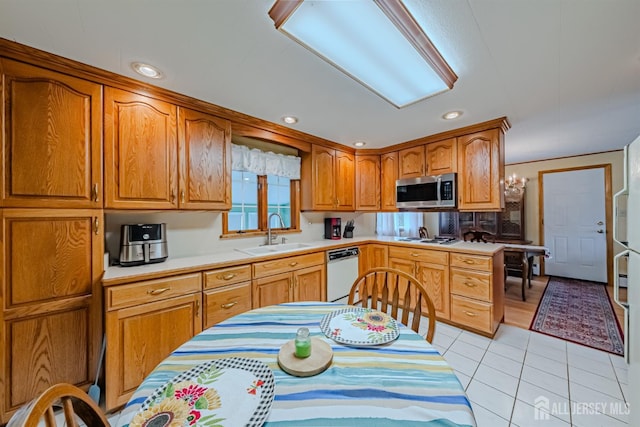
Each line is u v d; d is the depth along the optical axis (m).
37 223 1.43
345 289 3.09
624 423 1.45
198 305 1.85
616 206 1.54
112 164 1.66
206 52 1.45
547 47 1.43
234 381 0.81
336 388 0.78
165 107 1.89
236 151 2.59
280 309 1.39
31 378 1.41
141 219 2.07
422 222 3.91
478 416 1.52
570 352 2.17
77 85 1.54
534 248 3.45
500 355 2.13
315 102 2.08
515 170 4.92
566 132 2.99
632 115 2.44
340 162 3.40
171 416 0.67
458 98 2.04
